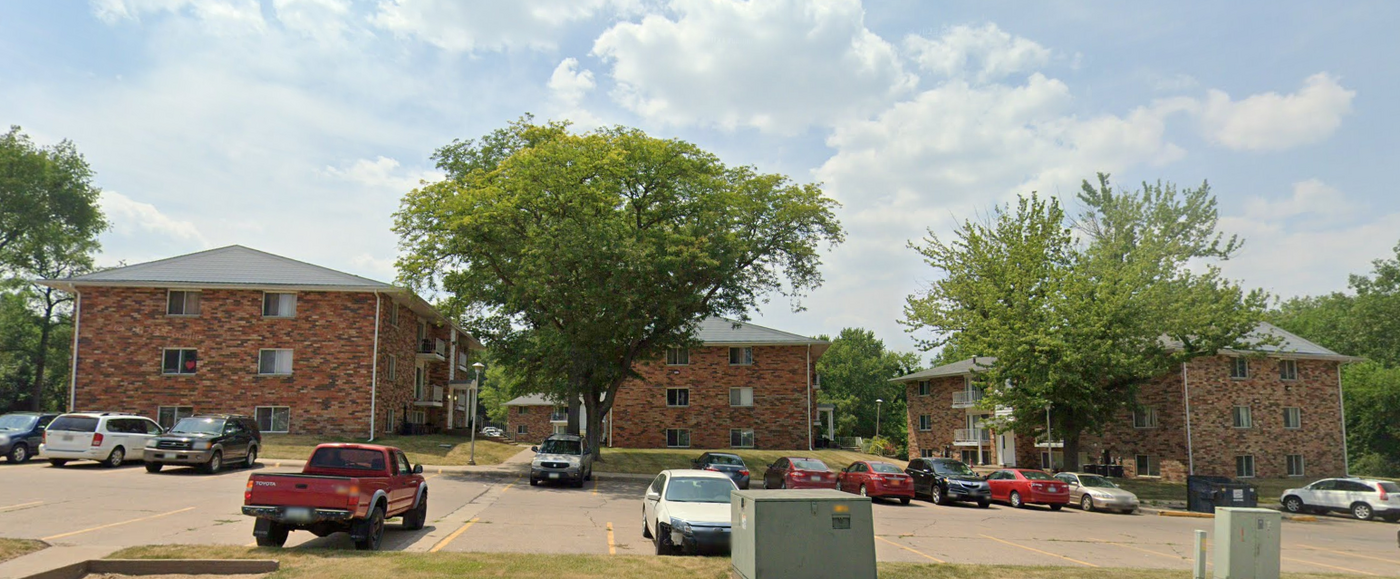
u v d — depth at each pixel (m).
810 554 8.12
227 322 37.31
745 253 35.62
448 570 10.16
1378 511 29.20
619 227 31.09
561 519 18.08
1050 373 31.89
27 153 53.69
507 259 32.44
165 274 37.88
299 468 27.89
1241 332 34.06
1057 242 35.91
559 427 63.47
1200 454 41.78
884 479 26.62
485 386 98.44
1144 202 40.56
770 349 52.50
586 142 31.59
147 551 10.95
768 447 51.34
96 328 36.78
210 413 36.72
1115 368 32.41
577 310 30.41
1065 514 26.72
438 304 34.31
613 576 10.14
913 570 11.41
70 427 25.36
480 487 25.64
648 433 51.44
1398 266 70.00
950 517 22.92
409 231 33.03
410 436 40.59
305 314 37.69
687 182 34.78
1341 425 45.69
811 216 36.28
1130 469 44.78
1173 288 34.06
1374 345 67.06
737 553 8.71
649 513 15.02
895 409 95.81
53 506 16.52
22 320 58.03
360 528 12.34
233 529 14.40
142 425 27.23
